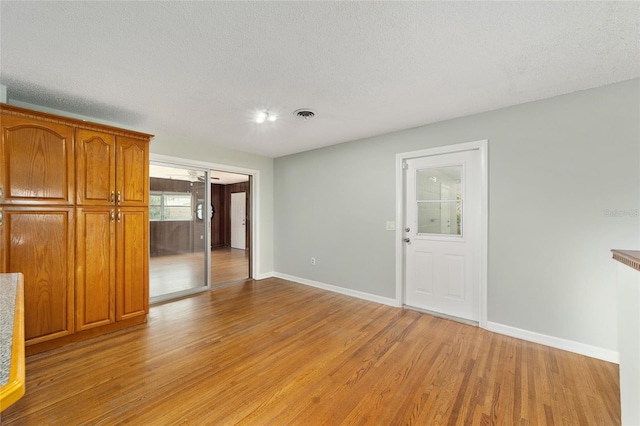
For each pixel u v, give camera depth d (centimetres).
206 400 174
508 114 265
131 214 279
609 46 170
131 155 279
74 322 243
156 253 375
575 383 191
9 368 58
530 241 254
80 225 246
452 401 175
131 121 308
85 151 248
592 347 226
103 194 259
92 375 198
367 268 375
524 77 210
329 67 196
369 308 340
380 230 362
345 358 224
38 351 227
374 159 366
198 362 217
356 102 255
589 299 228
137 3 135
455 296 310
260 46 172
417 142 326
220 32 159
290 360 221
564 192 238
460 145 293
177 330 275
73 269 242
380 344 248
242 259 677
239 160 450
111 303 265
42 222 226
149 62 190
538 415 162
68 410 163
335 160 409
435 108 270
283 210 488
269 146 420
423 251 333
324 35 161
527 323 256
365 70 200
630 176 213
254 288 429
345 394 181
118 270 270
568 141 236
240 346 243
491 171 275
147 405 169
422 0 134
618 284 148
